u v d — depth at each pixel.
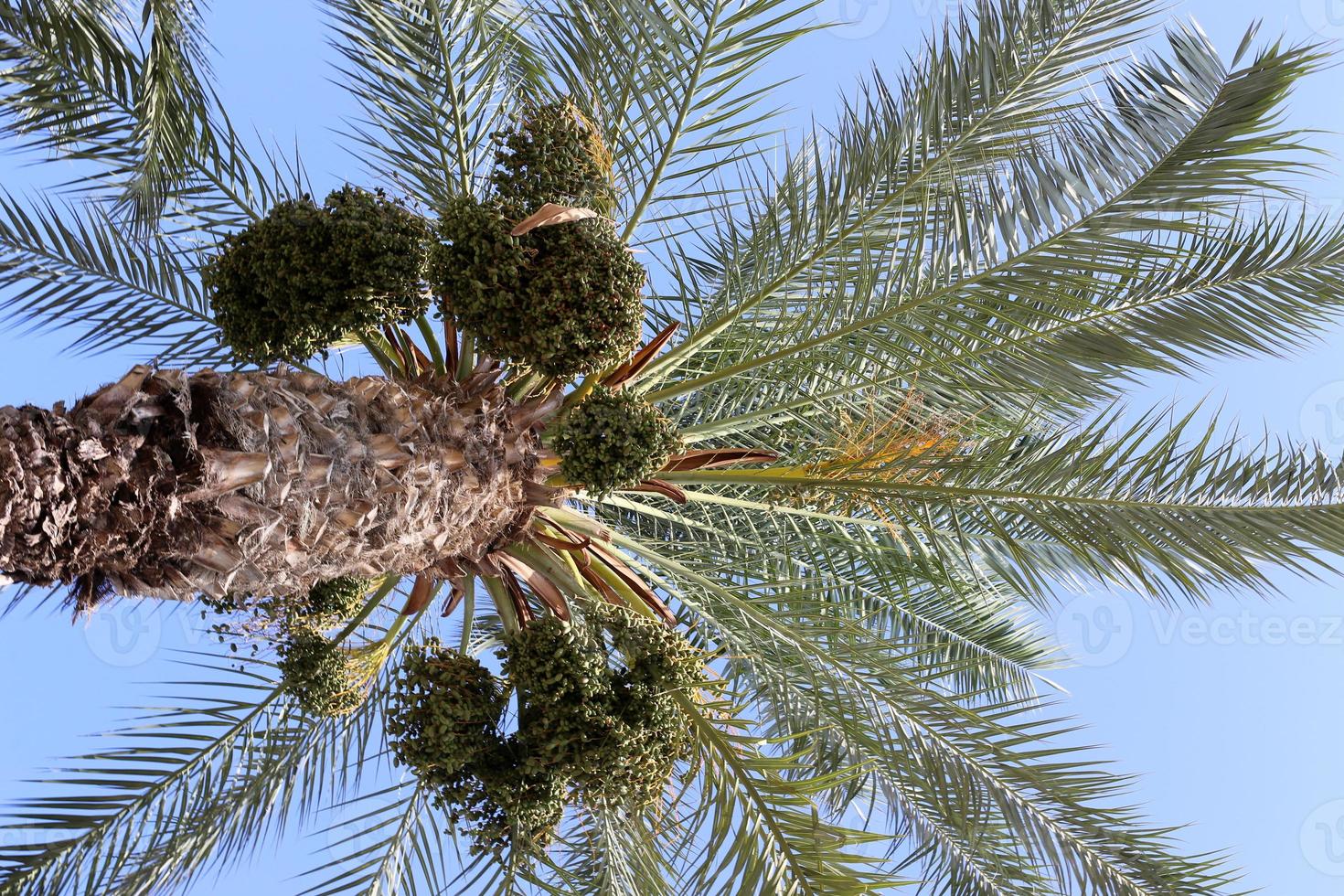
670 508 8.23
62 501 3.81
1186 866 5.70
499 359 5.78
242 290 5.58
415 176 7.16
